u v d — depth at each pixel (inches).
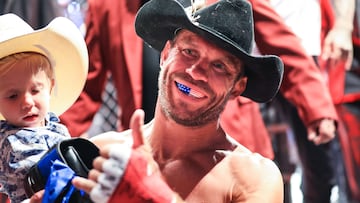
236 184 108.8
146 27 113.3
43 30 113.4
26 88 111.5
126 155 100.6
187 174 109.4
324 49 205.9
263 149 178.9
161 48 115.6
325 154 211.8
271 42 177.9
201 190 108.5
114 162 100.3
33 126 112.7
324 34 207.3
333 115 178.1
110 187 100.0
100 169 100.9
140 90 170.6
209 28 107.3
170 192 102.7
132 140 105.3
